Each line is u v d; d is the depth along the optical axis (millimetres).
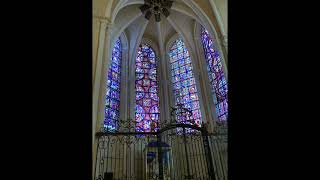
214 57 16453
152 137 12766
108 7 12422
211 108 15695
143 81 18125
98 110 10219
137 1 16219
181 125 9297
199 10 14734
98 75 10422
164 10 17422
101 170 10047
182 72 18391
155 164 11641
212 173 8828
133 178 11555
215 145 10508
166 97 17500
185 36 18625
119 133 8781
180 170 11266
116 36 17156
